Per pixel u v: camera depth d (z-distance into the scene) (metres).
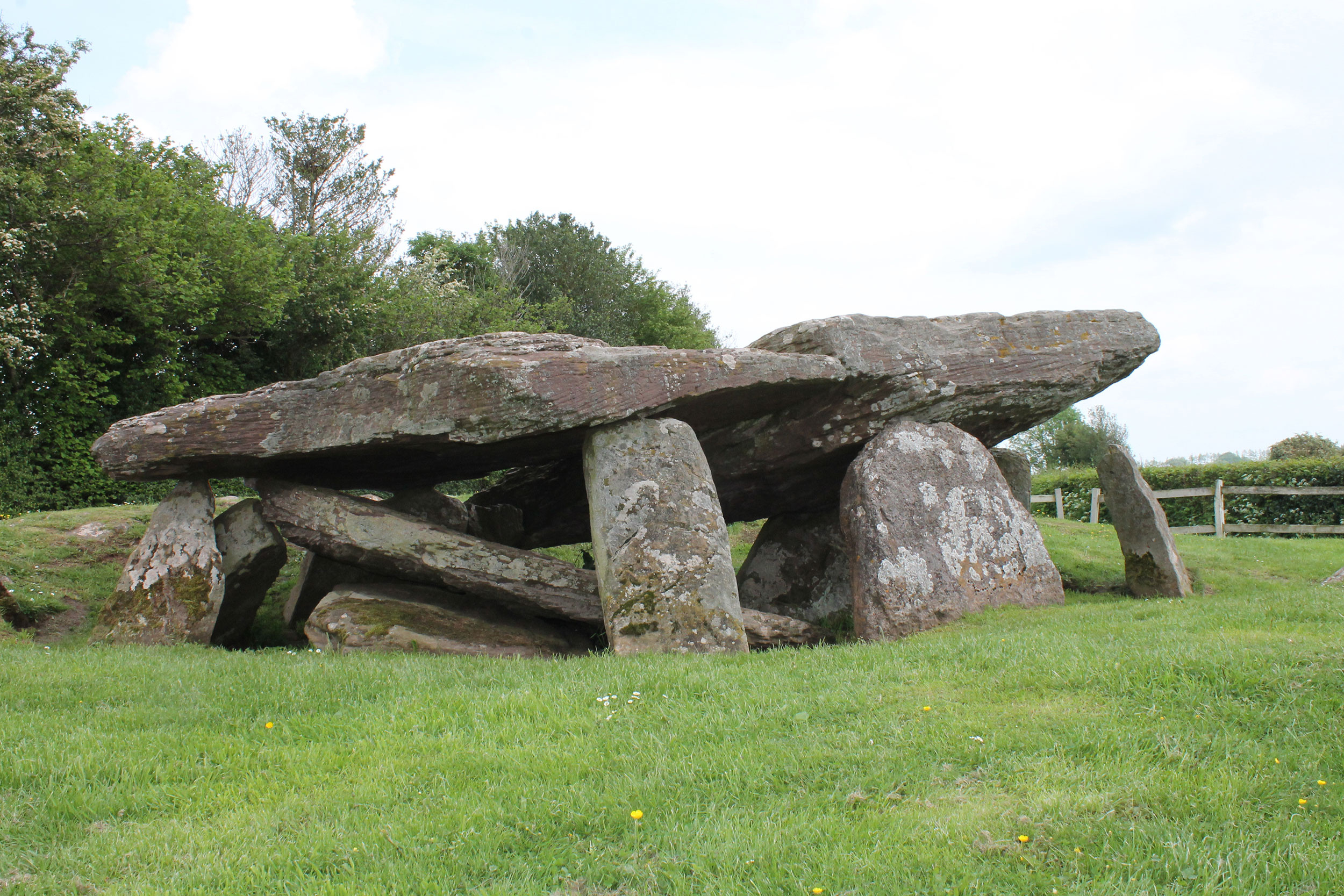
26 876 3.88
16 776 4.72
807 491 11.71
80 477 18.25
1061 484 23.53
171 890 3.75
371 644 9.07
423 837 4.20
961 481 10.23
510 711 5.87
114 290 18.20
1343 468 19.12
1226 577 12.36
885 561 9.46
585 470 9.16
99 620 9.89
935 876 3.64
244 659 7.93
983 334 10.78
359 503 10.27
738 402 9.81
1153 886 3.50
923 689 5.96
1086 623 8.05
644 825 4.27
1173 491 19.36
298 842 4.18
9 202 16.19
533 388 8.56
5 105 16.67
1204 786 4.21
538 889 3.79
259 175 29.31
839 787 4.59
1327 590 8.91
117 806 4.56
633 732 5.41
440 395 8.95
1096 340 11.28
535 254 39.31
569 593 9.90
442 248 35.06
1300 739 4.72
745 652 8.35
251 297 20.77
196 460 10.13
